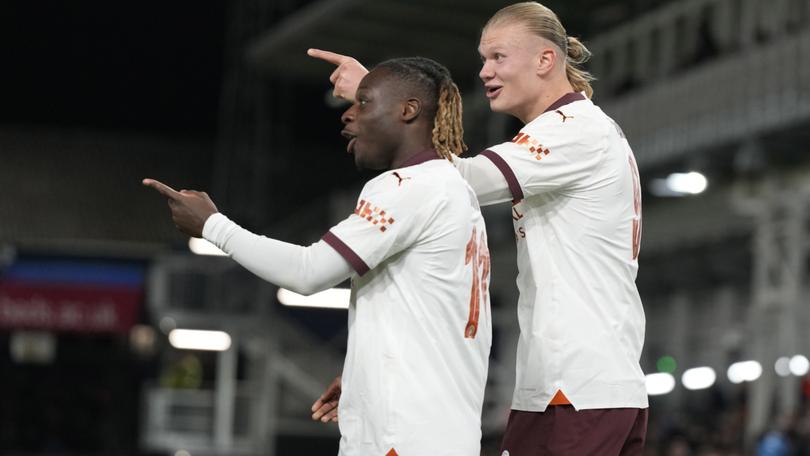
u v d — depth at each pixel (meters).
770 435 25.19
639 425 7.29
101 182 57.41
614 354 7.12
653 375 45.59
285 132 58.22
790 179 29.53
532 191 7.11
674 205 35.06
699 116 31.09
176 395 46.12
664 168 32.66
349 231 6.46
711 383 41.88
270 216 56.59
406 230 6.46
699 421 35.00
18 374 50.91
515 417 7.36
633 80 40.78
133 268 52.47
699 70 31.47
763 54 28.67
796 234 29.81
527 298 7.32
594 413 7.05
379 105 6.67
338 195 51.91
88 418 50.94
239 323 46.69
